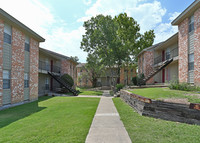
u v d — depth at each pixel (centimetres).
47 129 369
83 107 711
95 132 341
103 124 405
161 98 504
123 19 2192
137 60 2362
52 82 1828
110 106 738
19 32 881
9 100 775
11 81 791
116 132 338
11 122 446
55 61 1930
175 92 631
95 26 2044
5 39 759
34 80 1066
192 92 629
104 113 557
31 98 1008
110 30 1734
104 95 1521
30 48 1013
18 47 867
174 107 403
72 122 432
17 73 852
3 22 732
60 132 346
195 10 801
